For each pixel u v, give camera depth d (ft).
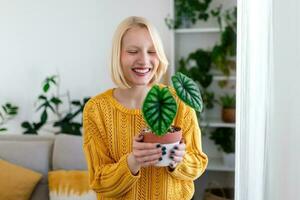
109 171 2.89
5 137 7.83
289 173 3.79
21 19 9.37
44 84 9.25
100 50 9.22
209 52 8.38
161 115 2.51
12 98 9.67
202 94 8.28
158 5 8.84
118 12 9.02
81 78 9.39
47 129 9.59
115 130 3.10
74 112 9.45
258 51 4.14
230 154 8.19
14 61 9.54
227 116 8.18
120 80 3.09
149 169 3.01
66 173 6.88
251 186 4.21
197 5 8.19
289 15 3.68
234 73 8.29
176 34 8.71
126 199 3.04
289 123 3.75
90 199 6.57
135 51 3.00
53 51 9.39
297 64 3.60
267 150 4.33
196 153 3.14
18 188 6.82
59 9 9.22
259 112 4.19
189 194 3.21
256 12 4.09
